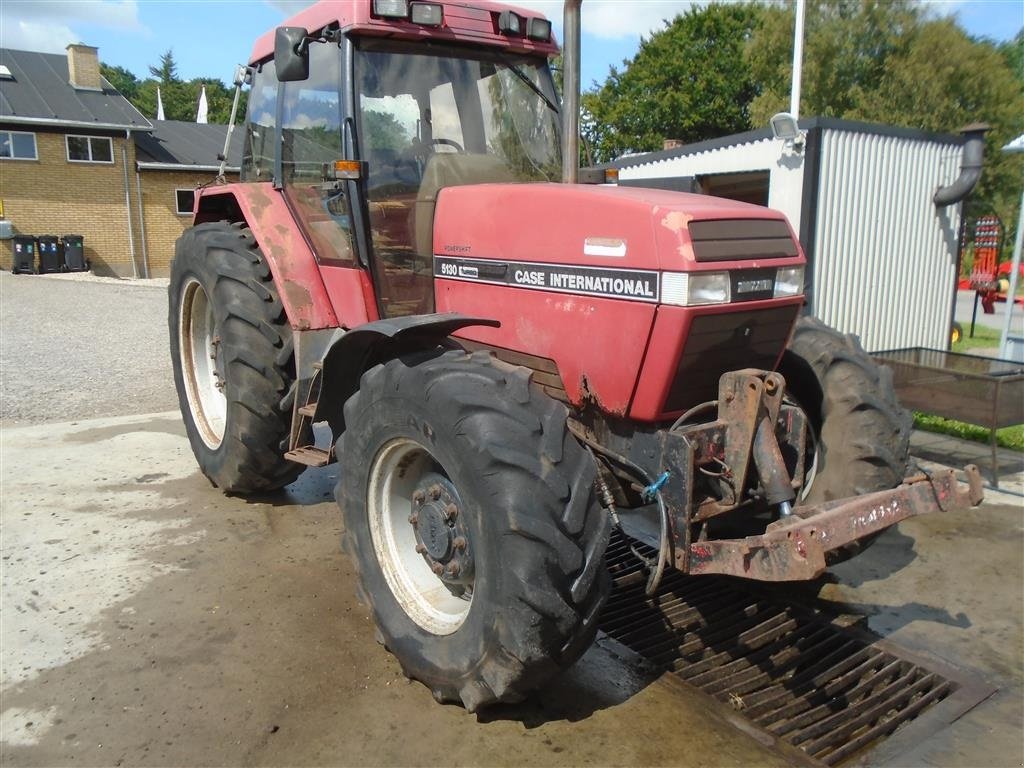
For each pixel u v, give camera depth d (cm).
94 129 2128
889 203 757
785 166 724
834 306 745
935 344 832
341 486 290
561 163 390
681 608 333
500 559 224
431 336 274
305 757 236
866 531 232
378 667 282
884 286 774
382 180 343
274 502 435
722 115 3056
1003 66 2244
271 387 388
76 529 395
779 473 240
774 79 2411
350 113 335
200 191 471
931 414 500
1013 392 469
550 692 268
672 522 248
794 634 315
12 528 395
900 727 260
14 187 2064
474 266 306
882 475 299
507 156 374
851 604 343
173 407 648
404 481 283
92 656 287
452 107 361
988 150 2005
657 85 3105
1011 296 673
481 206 303
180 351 459
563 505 226
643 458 266
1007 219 2038
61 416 616
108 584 340
